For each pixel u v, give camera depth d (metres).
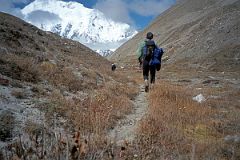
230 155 8.26
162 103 12.56
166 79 41.34
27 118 8.62
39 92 10.89
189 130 10.08
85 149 4.51
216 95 20.55
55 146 4.54
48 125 8.22
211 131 10.36
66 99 10.96
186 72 58.44
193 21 115.50
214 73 55.69
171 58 87.56
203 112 12.69
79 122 8.67
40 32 36.56
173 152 7.40
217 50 75.31
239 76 48.25
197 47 83.50
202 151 8.09
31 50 18.66
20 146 4.56
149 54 14.61
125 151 6.07
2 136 7.39
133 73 51.06
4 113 8.49
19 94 10.07
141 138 7.85
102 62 39.56
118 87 15.81
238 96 20.56
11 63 12.42
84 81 15.12
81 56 36.59
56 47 33.59
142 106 13.02
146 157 6.48
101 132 7.98
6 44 17.08
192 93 18.98
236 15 87.56
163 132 8.70
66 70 15.59
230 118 12.40
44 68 14.30
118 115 10.57
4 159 5.00
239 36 77.12
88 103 10.71
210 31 87.88
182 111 11.96
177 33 114.25
